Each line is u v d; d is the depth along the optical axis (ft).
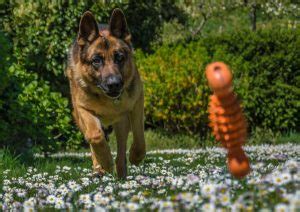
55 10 44.47
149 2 49.70
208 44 47.50
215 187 11.65
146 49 50.42
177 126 43.47
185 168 21.34
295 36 44.70
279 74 44.01
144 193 13.39
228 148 10.96
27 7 44.68
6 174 21.91
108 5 45.68
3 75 29.45
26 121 31.42
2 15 45.21
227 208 10.37
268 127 44.55
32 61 44.73
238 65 43.55
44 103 32.76
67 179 19.95
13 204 13.74
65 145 40.93
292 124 44.24
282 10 59.98
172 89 41.83
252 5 56.18
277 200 10.44
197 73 41.75
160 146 42.60
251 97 42.88
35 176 19.97
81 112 19.22
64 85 45.62
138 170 21.15
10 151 29.55
